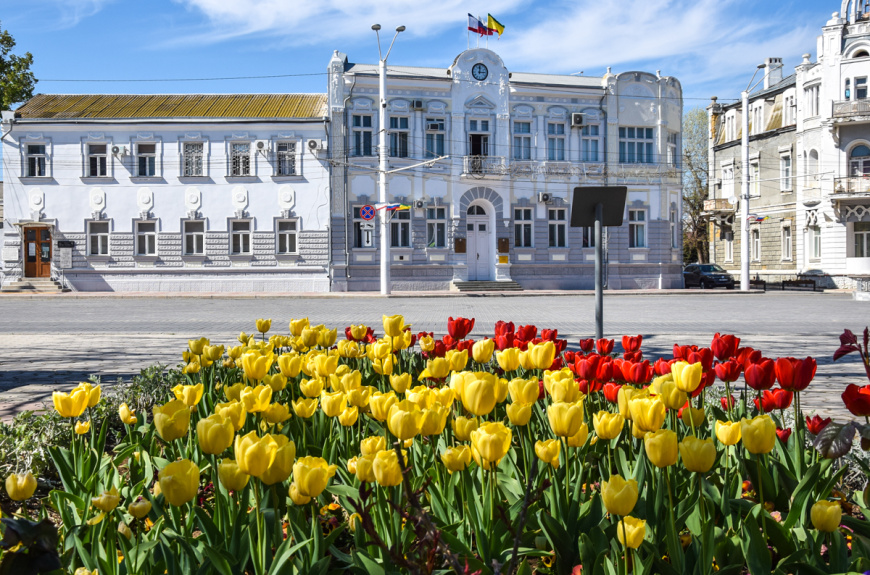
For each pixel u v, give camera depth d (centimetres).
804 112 3844
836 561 211
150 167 3184
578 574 213
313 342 438
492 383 227
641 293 3231
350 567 222
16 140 3134
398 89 3253
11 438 418
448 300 2698
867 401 243
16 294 2911
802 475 288
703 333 1438
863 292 2778
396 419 215
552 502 240
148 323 1694
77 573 184
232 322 1728
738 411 358
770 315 1948
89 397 278
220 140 3180
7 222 3152
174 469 178
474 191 3341
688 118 5522
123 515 262
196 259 3191
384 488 231
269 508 244
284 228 3216
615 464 289
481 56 3331
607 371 337
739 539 225
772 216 4147
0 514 208
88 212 3161
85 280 3162
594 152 3481
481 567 212
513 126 3381
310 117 3203
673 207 3584
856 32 3594
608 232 3475
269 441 187
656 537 234
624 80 3491
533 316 1884
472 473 269
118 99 3456
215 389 448
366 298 2828
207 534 223
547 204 3412
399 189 3266
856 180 3578
